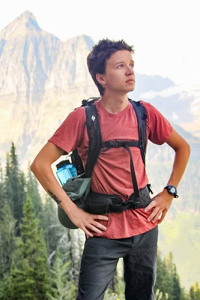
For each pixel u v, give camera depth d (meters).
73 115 1.97
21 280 18.94
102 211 1.96
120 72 1.94
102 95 2.02
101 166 1.96
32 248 19.89
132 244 1.98
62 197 1.96
